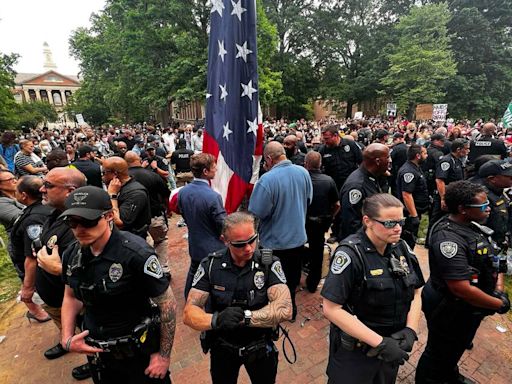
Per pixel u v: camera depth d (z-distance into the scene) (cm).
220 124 353
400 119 2881
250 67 348
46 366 288
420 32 2831
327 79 3672
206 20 2188
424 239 544
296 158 514
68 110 5316
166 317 181
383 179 312
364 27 3453
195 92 2052
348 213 297
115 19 2677
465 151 458
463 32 3184
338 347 189
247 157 363
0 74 2941
